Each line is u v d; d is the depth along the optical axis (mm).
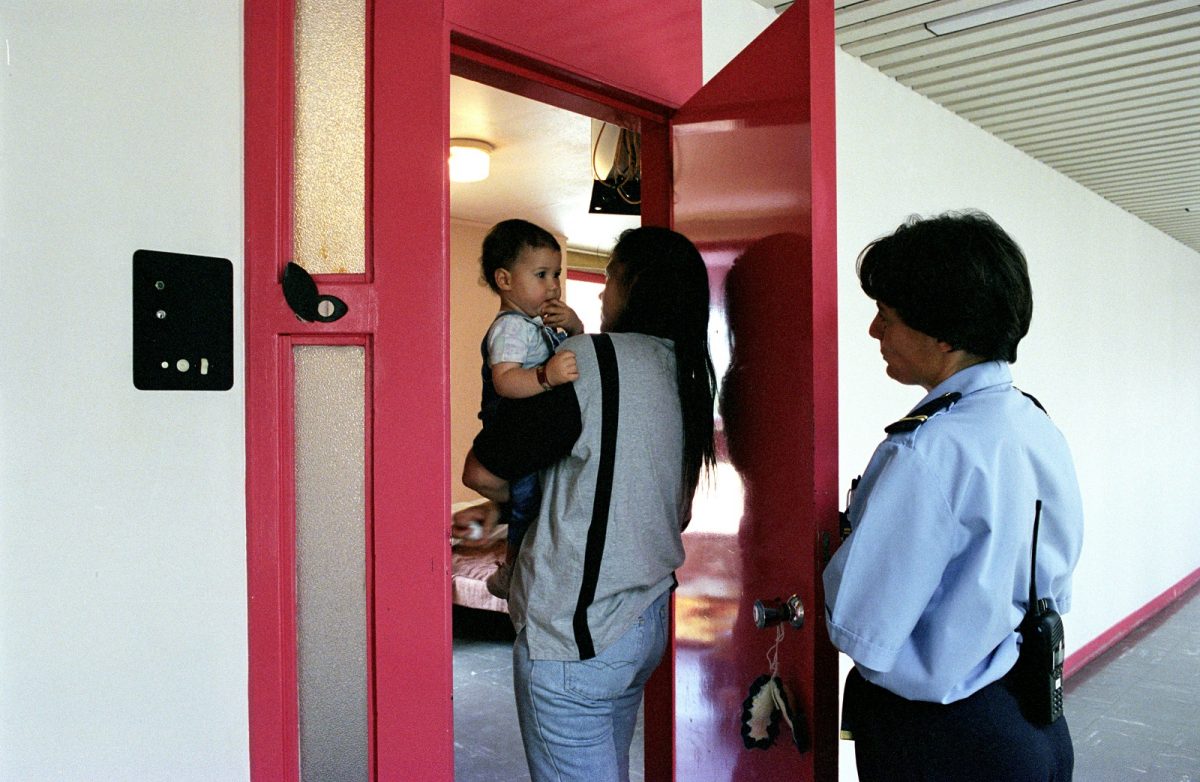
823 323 1249
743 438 1494
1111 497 4910
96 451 1136
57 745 1113
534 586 1300
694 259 1441
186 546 1210
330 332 1268
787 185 1311
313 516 1308
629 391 1312
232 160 1253
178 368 1196
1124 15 2539
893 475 1036
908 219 1161
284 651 1278
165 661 1194
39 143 1098
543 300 1797
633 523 1306
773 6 2492
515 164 4273
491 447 1299
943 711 1047
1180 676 4242
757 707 1372
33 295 1092
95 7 1137
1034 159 4125
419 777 1290
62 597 1112
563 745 1288
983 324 1064
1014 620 1053
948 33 2658
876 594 1034
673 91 1743
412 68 1273
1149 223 5645
